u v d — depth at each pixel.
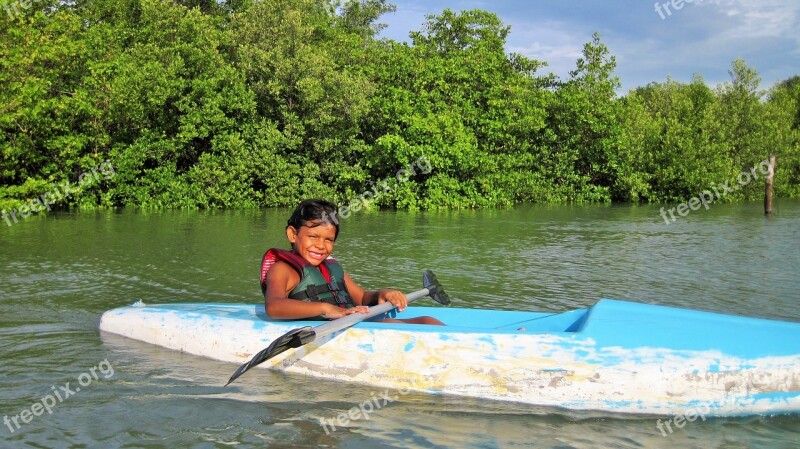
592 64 22.06
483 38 21.94
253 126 17.33
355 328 3.84
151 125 16.80
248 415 3.31
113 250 8.77
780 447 3.04
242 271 7.29
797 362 3.37
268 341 4.00
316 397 3.56
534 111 20.42
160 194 16.38
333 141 17.45
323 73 17.52
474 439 3.08
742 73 26.08
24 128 14.37
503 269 7.73
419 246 9.66
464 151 18.19
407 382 3.68
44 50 14.28
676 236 11.34
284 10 17.83
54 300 5.82
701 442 3.08
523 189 20.55
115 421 3.22
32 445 2.96
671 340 3.52
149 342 4.46
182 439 3.03
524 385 3.52
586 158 22.14
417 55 19.92
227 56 17.98
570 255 8.92
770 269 7.86
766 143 25.05
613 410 3.43
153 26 17.17
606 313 3.71
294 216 4.13
